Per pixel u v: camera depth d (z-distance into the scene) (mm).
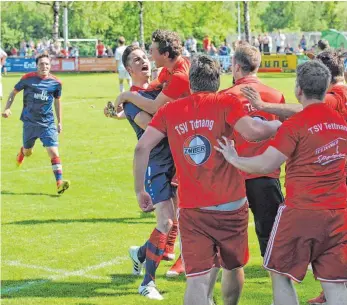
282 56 59469
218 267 8227
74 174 17938
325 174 7355
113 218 13758
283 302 7504
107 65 62469
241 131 7484
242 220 7770
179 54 9727
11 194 15820
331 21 125312
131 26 92750
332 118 7453
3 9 118688
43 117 15992
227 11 97750
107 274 10547
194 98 7680
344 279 7457
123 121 27578
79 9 92438
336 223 7387
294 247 7430
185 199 7656
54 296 9633
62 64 63125
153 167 9672
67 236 12539
